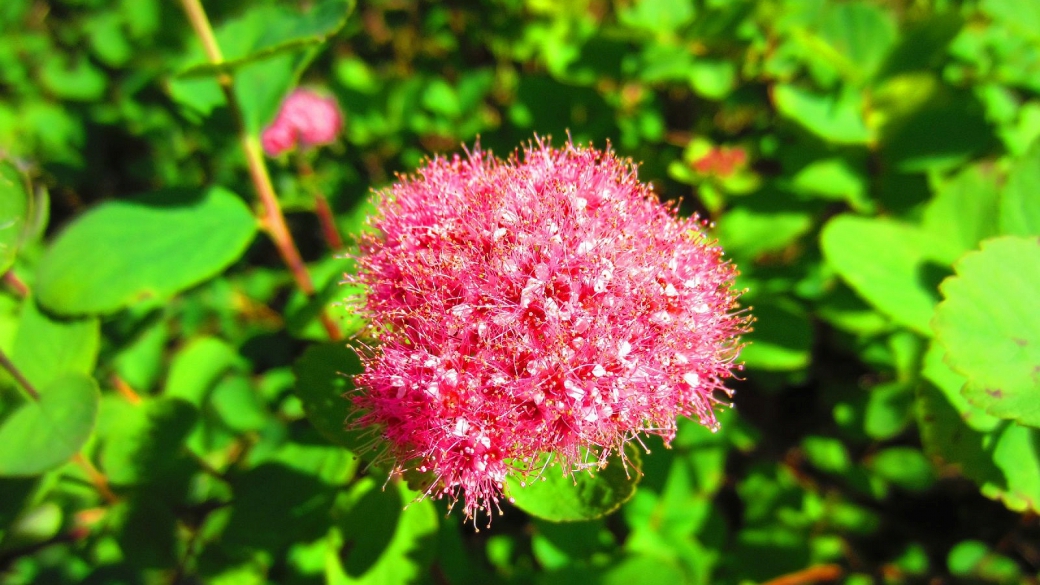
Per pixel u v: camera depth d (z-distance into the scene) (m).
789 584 0.12
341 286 0.10
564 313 0.08
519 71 0.17
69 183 0.18
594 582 0.10
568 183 0.08
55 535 0.10
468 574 0.11
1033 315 0.07
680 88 0.15
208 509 0.10
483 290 0.08
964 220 0.10
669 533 0.12
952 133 0.12
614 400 0.07
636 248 0.08
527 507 0.08
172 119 0.18
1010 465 0.08
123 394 0.12
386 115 0.16
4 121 0.18
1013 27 0.11
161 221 0.09
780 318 0.11
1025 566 0.13
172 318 0.16
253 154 0.10
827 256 0.09
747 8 0.13
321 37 0.08
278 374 0.14
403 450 0.08
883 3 0.13
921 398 0.08
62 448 0.08
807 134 0.13
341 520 0.09
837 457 0.13
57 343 0.09
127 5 0.17
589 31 0.14
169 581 0.10
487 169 0.09
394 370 0.08
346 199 0.16
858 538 0.14
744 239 0.12
